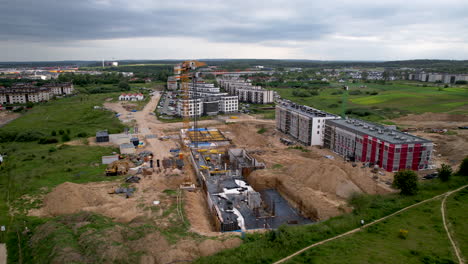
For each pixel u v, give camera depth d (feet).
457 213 188.75
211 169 309.42
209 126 521.24
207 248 159.02
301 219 219.61
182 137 436.35
